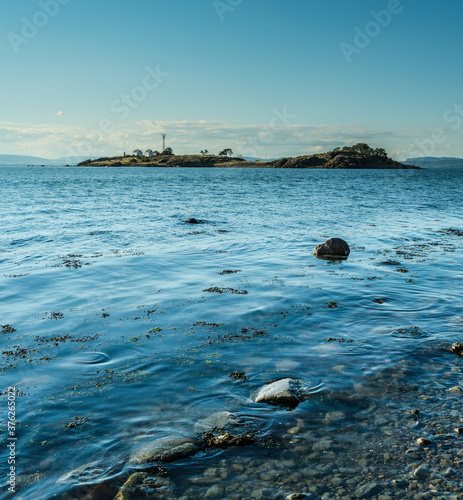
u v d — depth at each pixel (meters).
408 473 4.27
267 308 9.87
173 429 5.06
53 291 11.30
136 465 4.43
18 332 8.35
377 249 17.77
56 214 29.61
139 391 6.00
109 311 9.66
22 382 6.27
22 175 133.38
